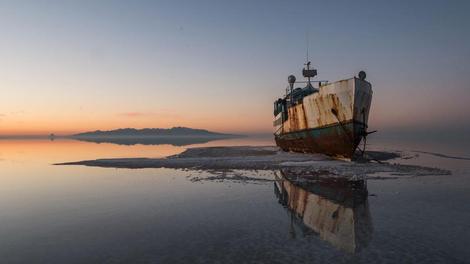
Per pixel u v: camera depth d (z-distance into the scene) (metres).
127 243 9.34
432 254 8.16
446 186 17.23
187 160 31.39
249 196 15.52
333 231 10.12
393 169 23.58
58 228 10.91
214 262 7.90
